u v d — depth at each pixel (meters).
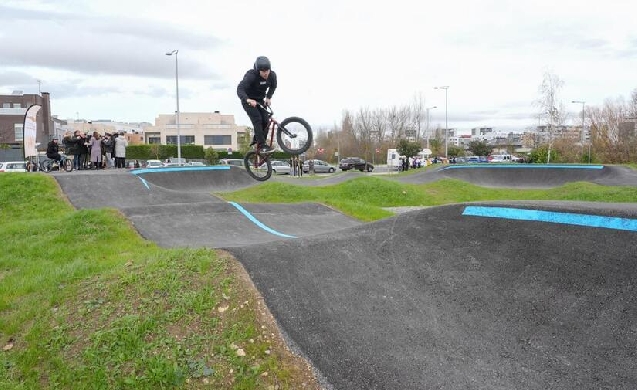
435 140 79.06
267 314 5.55
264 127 7.93
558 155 44.88
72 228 10.92
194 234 11.73
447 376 4.48
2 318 6.38
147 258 7.50
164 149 64.31
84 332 5.59
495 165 32.75
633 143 42.28
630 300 4.74
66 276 7.37
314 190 22.73
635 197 16.86
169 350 5.09
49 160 23.78
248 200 19.94
